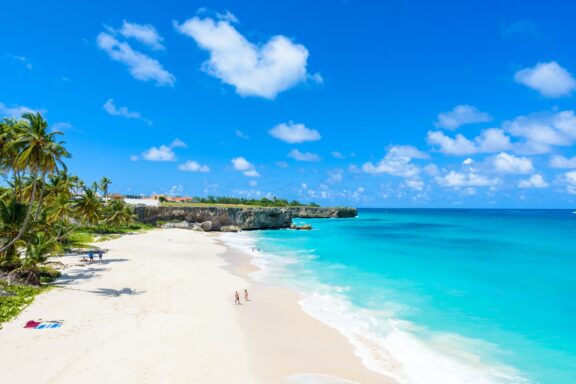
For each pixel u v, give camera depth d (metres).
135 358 16.27
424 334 21.25
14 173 34.59
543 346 19.67
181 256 47.75
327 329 21.70
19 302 22.70
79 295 25.59
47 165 30.36
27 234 29.12
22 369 14.70
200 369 15.67
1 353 15.98
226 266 41.75
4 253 28.36
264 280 34.44
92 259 39.88
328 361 17.38
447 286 32.75
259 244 66.81
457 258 49.06
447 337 20.81
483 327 22.50
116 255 45.09
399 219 178.00
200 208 101.88
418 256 51.00
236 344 18.67
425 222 148.50
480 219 176.62
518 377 16.27
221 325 21.30
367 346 19.39
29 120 29.03
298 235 88.19
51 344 17.14
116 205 74.94
